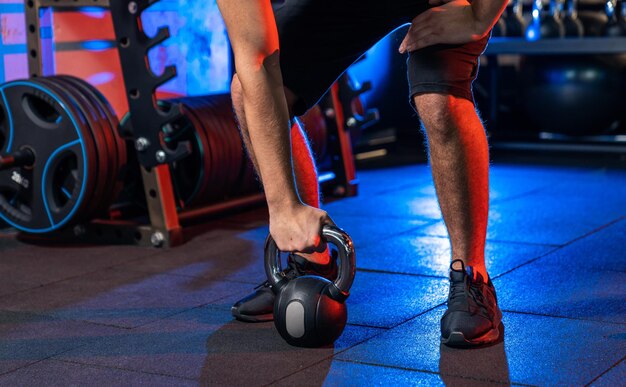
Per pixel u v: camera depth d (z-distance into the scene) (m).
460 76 1.77
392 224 3.17
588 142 4.90
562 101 4.77
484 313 1.84
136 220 3.31
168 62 3.77
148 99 2.80
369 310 2.12
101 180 2.81
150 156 2.84
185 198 3.18
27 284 2.43
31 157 2.82
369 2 1.76
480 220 1.86
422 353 1.80
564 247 2.78
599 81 4.68
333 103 3.68
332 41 1.82
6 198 3.03
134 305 2.21
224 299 2.26
